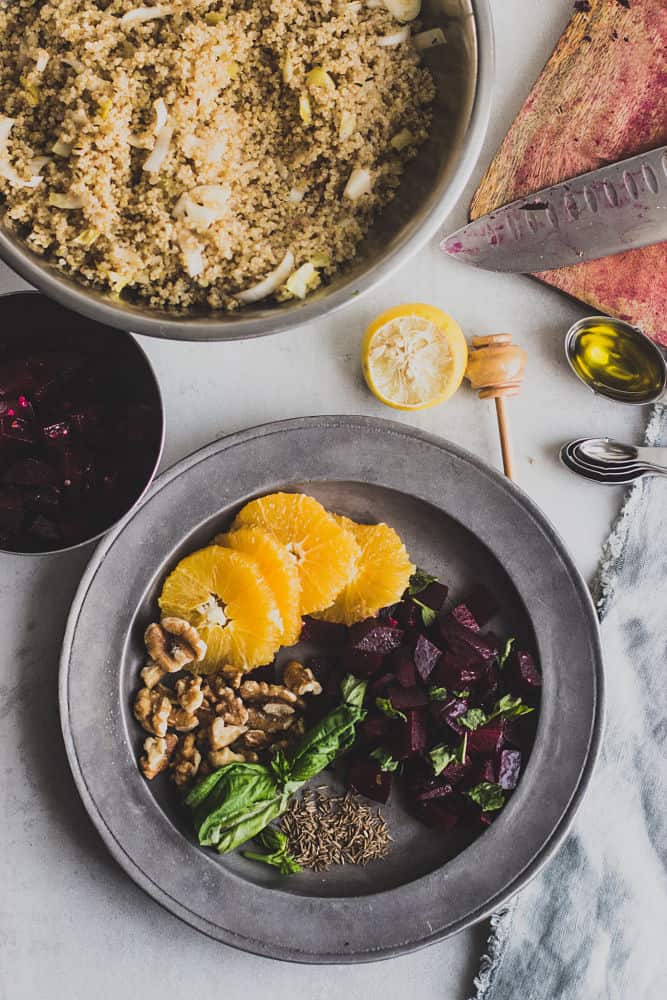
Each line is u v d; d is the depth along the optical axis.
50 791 0.91
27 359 0.86
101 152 0.77
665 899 0.93
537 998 0.92
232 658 0.89
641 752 0.94
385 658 0.90
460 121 0.79
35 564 0.91
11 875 0.90
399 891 0.89
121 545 0.88
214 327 0.78
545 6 0.91
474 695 0.91
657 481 0.93
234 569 0.88
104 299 0.78
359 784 0.90
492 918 0.92
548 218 0.90
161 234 0.79
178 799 0.89
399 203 0.82
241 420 0.92
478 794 0.89
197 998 0.91
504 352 0.89
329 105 0.79
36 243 0.79
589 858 0.93
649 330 0.92
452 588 0.92
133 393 0.86
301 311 0.78
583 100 0.90
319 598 0.89
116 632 0.88
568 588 0.90
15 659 0.90
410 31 0.81
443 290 0.93
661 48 0.89
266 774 0.88
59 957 0.91
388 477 0.90
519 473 0.94
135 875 0.87
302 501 0.89
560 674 0.90
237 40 0.78
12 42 0.78
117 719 0.88
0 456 0.86
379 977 0.92
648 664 0.94
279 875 0.90
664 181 0.88
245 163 0.80
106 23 0.77
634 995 0.93
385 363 0.89
